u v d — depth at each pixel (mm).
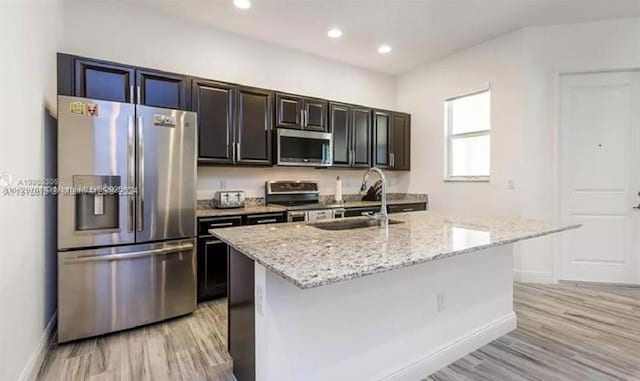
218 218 3191
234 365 1957
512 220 2584
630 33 3449
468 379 1976
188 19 3498
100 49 3113
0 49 1617
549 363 2121
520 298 3223
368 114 4598
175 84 3115
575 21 3527
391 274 1868
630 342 2369
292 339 1545
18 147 1848
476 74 4164
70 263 2367
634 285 3578
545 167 3707
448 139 4629
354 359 1738
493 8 3238
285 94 3854
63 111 2326
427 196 4844
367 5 3178
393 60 4645
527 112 3701
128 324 2574
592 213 3678
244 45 3902
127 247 2576
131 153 2564
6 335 1661
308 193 4395
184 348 2318
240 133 3535
